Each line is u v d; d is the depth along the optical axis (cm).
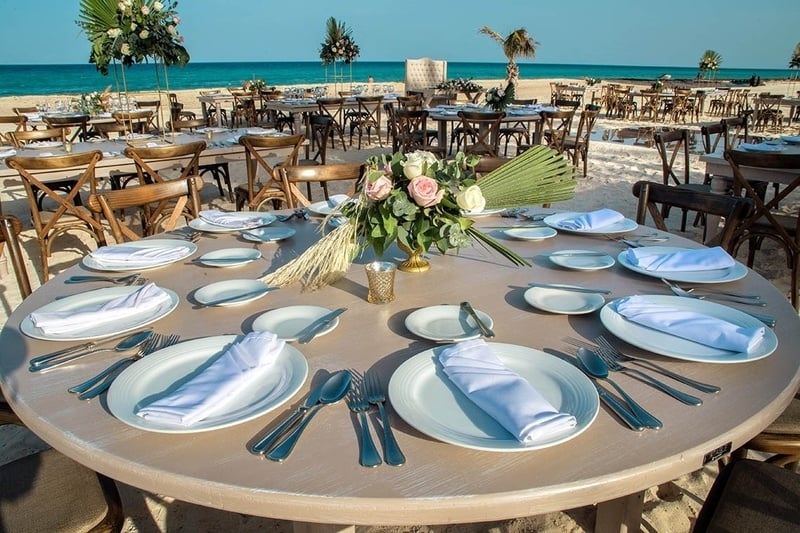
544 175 139
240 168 676
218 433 75
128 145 409
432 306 118
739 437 74
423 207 119
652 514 156
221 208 499
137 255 150
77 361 97
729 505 105
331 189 562
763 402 81
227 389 81
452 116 630
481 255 158
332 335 107
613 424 76
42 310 117
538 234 172
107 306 114
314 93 1044
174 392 80
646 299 114
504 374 83
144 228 372
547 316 114
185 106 1420
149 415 75
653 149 768
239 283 134
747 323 104
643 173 615
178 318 116
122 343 102
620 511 128
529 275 140
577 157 627
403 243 128
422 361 91
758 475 111
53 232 322
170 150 347
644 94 1307
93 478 112
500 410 74
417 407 79
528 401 74
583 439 73
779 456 128
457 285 134
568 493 64
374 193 117
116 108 740
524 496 63
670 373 89
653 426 74
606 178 595
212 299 124
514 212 201
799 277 279
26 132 463
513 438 71
